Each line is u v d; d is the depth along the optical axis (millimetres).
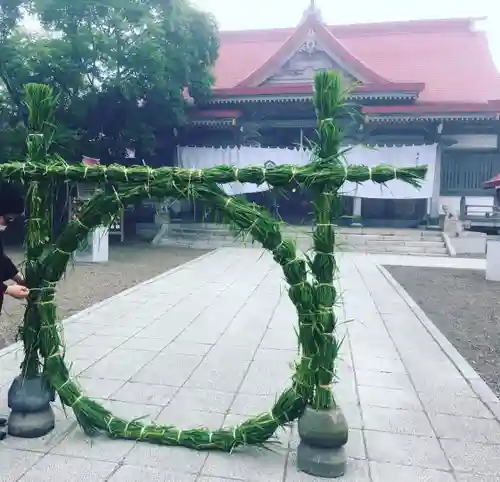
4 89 14500
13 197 3184
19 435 3379
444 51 23953
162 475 2990
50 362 3422
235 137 19594
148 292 8789
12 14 13672
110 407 3951
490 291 9828
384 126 18469
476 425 3768
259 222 2967
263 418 3197
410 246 16422
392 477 3020
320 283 2986
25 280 3404
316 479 2973
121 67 14664
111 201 3213
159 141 18828
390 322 6910
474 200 18797
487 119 17453
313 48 19016
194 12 15867
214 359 5188
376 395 4328
